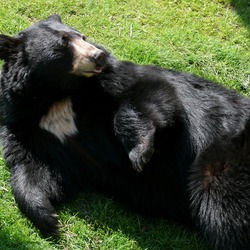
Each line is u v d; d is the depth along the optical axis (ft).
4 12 40.27
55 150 31.45
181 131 30.27
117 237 29.99
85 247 29.55
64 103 31.24
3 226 29.48
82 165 31.76
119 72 30.81
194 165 29.53
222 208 28.09
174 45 39.65
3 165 32.32
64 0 41.27
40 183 30.71
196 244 30.17
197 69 38.60
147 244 30.01
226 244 28.02
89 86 30.86
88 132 31.12
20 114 31.12
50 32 30.89
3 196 31.19
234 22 41.65
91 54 29.99
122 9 41.47
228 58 38.96
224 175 28.48
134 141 29.37
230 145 29.22
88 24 40.34
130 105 29.96
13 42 30.94
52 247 29.09
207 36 40.37
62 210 30.96
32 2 41.06
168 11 41.70
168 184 30.58
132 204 31.40
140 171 28.91
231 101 31.32
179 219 30.89
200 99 31.07
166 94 30.09
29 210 29.91
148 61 38.52
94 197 31.81
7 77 30.99
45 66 30.37
